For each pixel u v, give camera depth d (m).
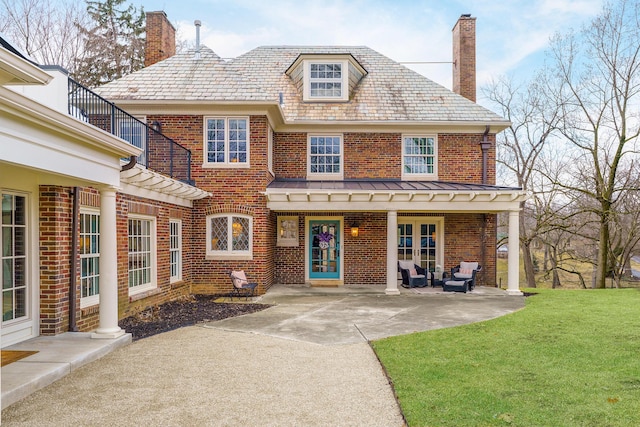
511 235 13.12
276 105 12.98
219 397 4.86
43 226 7.04
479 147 15.27
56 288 7.05
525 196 12.85
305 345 7.14
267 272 13.65
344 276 15.15
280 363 6.14
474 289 14.08
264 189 13.15
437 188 13.44
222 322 8.98
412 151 15.34
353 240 15.20
